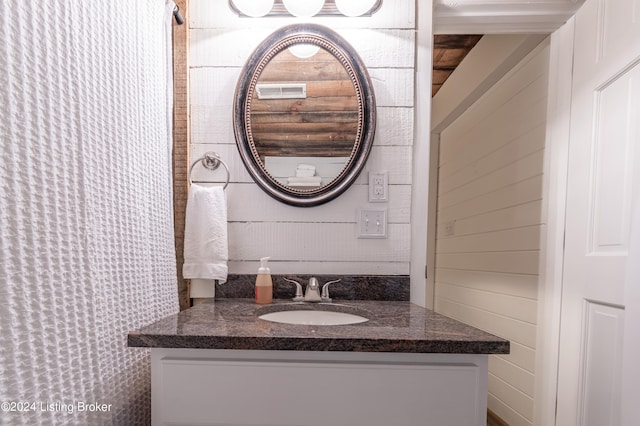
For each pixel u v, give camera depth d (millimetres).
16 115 469
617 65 971
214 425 612
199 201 1076
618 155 970
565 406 1188
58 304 542
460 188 2316
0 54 446
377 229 1131
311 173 1127
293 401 606
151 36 893
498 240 1819
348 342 584
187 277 1062
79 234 595
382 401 602
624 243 942
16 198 470
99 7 665
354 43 1135
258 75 1128
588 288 1076
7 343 454
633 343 786
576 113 1165
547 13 1162
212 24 1143
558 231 1262
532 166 1523
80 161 601
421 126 1140
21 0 478
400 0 1125
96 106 651
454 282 2377
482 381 596
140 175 826
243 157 1120
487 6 1153
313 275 1117
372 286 1101
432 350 579
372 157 1138
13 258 465
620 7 961
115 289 707
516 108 1665
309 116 1127
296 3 1048
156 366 618
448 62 2125
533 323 1488
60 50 554
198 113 1149
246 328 663
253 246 1144
